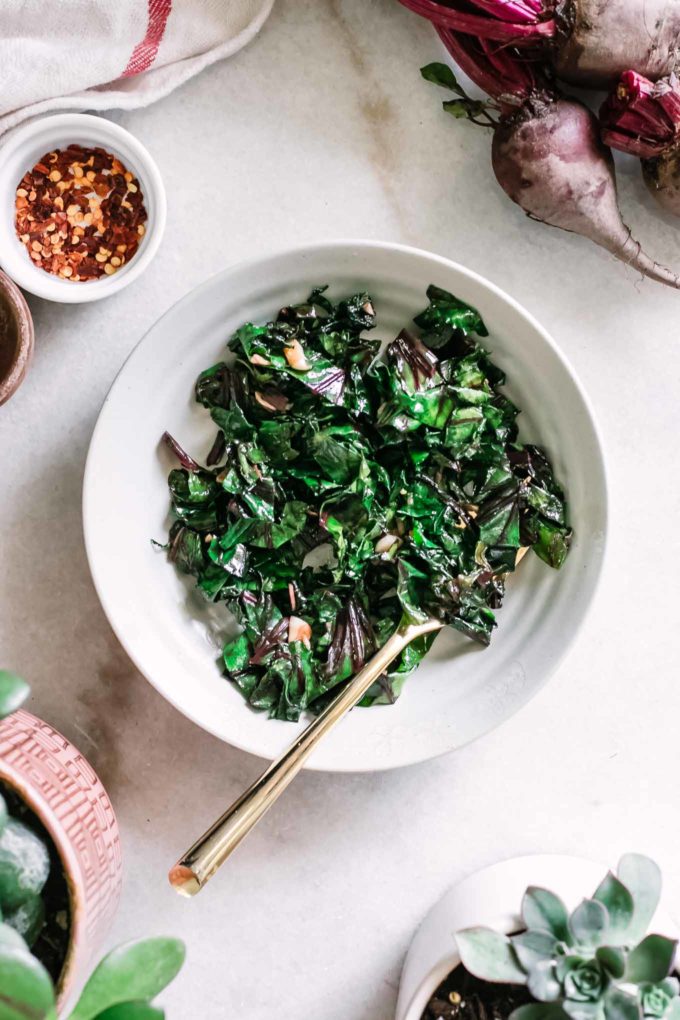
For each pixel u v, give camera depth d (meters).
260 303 0.59
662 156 0.59
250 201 0.62
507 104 0.59
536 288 0.62
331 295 0.59
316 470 0.59
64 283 0.60
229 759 0.62
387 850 0.62
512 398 0.60
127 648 0.57
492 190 0.62
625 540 0.63
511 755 0.63
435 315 0.59
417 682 0.60
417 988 0.53
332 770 0.57
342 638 0.59
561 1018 0.50
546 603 0.60
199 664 0.60
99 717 0.62
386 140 0.62
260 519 0.59
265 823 0.62
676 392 0.63
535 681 0.59
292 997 0.62
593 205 0.59
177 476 0.60
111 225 0.60
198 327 0.58
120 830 0.62
